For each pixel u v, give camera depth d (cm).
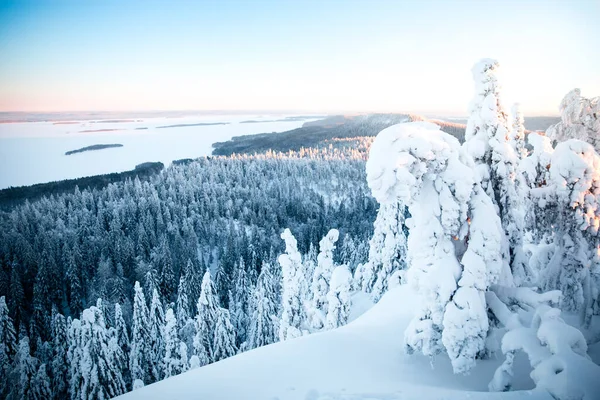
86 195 12256
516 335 852
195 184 14312
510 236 1153
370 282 3466
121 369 3091
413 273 1103
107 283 5994
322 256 2523
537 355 782
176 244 7975
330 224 10688
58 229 9212
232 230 9144
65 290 6278
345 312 2188
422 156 928
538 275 1403
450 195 981
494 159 1093
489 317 1089
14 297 5462
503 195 1124
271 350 1217
